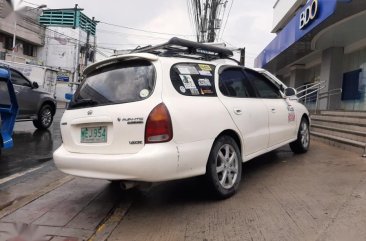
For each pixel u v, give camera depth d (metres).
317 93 16.00
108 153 4.36
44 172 6.80
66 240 3.87
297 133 7.58
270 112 6.30
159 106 4.20
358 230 3.82
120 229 4.14
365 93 14.52
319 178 5.82
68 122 4.79
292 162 7.07
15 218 4.47
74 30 45.19
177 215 4.46
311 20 12.81
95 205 4.93
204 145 4.57
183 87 4.61
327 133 10.35
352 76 15.55
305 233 3.80
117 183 5.86
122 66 4.75
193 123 4.46
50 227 4.21
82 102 4.71
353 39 14.74
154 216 4.47
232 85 5.57
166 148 4.15
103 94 4.61
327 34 14.01
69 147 4.80
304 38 14.60
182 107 4.40
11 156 8.18
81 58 46.06
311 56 19.14
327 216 4.21
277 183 5.62
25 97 11.61
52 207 4.86
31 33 40.78
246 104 5.61
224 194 4.88
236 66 5.91
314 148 8.69
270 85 6.86
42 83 26.25
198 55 5.77
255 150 5.79
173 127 4.22
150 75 4.45
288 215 4.29
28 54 42.09
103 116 4.39
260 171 6.41
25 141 10.18
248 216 4.32
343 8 11.02
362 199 4.73
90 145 4.53
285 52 18.05
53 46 44.41
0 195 5.40
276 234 3.81
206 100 4.82
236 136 5.29
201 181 4.85
